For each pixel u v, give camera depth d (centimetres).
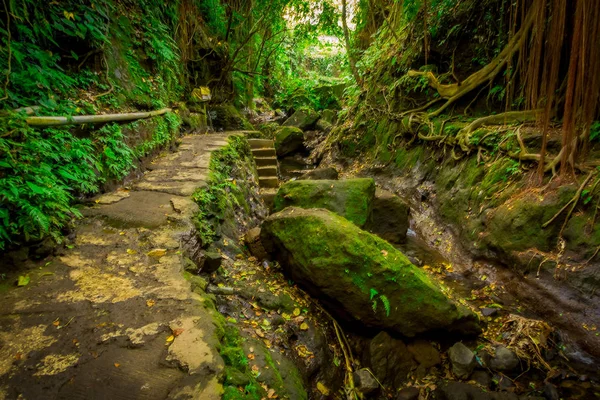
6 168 269
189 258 302
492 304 417
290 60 2156
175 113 771
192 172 506
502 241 466
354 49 1368
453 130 695
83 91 455
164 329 192
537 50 409
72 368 164
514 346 346
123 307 210
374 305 335
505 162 541
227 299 325
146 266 261
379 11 1274
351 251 343
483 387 306
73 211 306
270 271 416
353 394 301
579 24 343
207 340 187
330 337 351
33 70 346
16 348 175
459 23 782
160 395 151
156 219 340
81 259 266
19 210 257
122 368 165
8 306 207
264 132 1410
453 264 528
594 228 384
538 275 411
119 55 569
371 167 955
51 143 330
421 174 763
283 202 589
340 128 1203
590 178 408
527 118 561
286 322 332
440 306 338
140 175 497
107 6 566
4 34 347
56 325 192
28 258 256
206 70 1169
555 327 365
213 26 1202
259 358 250
